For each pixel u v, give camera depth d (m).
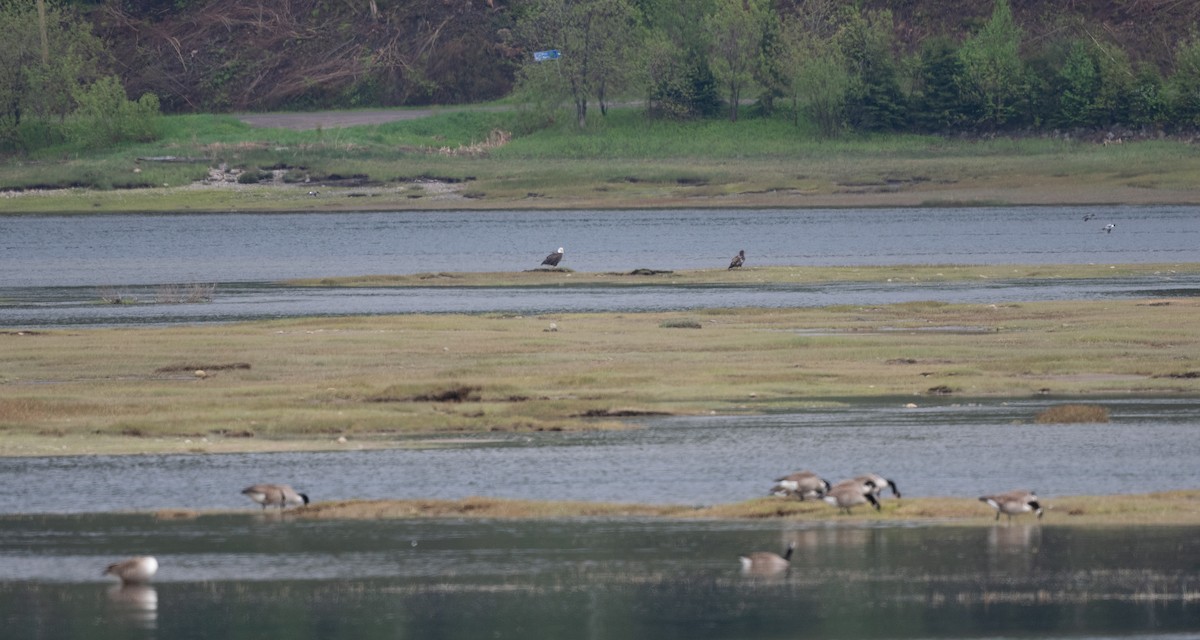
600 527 53.00
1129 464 61.69
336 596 45.91
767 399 78.69
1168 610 44.12
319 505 55.84
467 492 58.06
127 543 51.47
